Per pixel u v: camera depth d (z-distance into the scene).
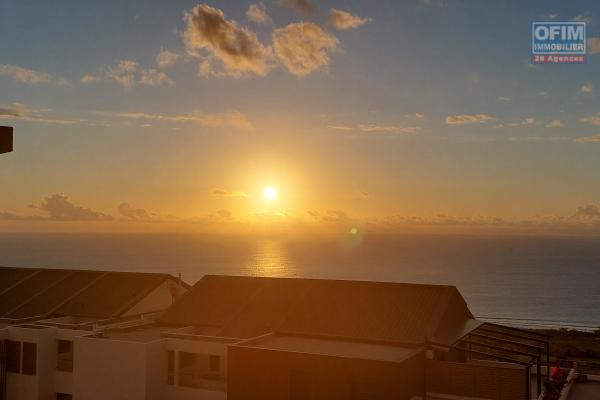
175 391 30.92
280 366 27.23
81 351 31.75
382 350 28.44
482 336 32.69
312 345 29.83
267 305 35.97
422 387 28.02
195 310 37.50
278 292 37.44
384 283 35.69
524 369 26.61
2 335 34.28
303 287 37.53
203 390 30.19
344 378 25.98
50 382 34.09
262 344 30.02
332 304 34.38
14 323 38.12
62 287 43.75
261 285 39.03
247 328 33.59
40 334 33.78
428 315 31.58
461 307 35.72
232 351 28.36
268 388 27.44
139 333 35.00
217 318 36.16
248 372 27.95
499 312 184.00
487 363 32.47
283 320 33.16
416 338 29.48
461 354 32.94
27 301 42.00
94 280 44.00
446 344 29.16
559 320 162.88
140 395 30.05
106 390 30.89
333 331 31.55
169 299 43.78
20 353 34.16
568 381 27.77
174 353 31.81
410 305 32.81
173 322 36.56
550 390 25.72
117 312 38.97
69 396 34.31
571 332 77.50
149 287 42.03
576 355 58.94
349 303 34.19
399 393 24.94
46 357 33.97
